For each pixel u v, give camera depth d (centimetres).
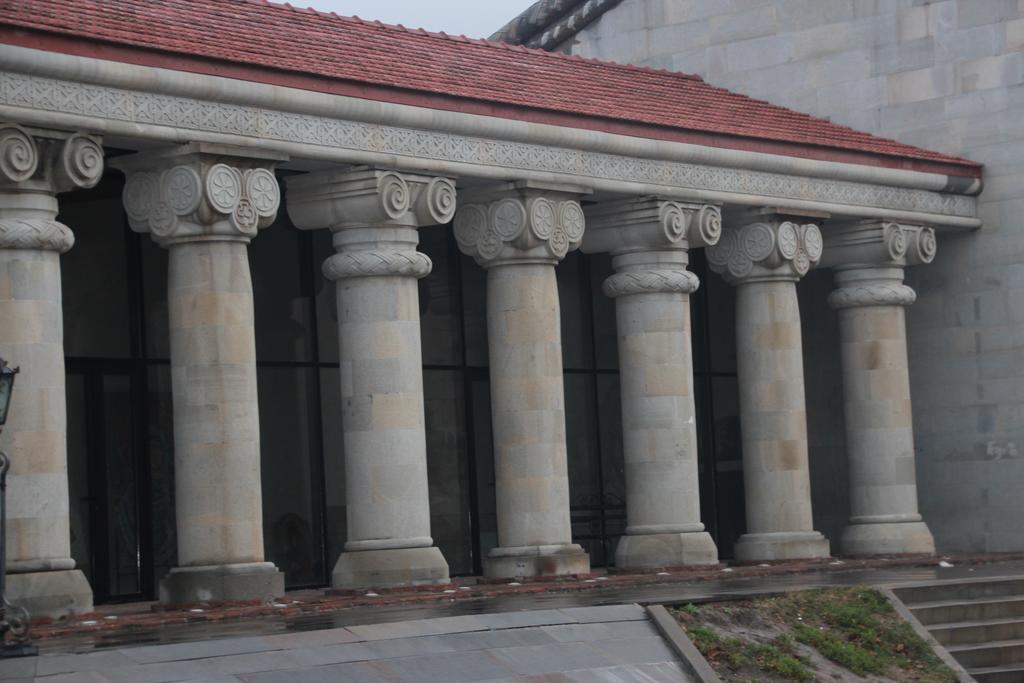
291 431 3047
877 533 3625
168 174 2491
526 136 2886
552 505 2959
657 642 2077
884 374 3659
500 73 3111
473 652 1917
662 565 3122
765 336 3397
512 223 2925
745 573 3131
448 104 2773
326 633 1909
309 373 3078
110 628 2230
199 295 2494
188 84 2430
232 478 2495
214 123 2483
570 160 2980
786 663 2097
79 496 2784
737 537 3844
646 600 2261
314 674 1777
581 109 3017
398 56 2925
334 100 2609
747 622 2239
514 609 2278
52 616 2275
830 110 3988
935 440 3900
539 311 2966
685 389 3192
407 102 2714
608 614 2122
